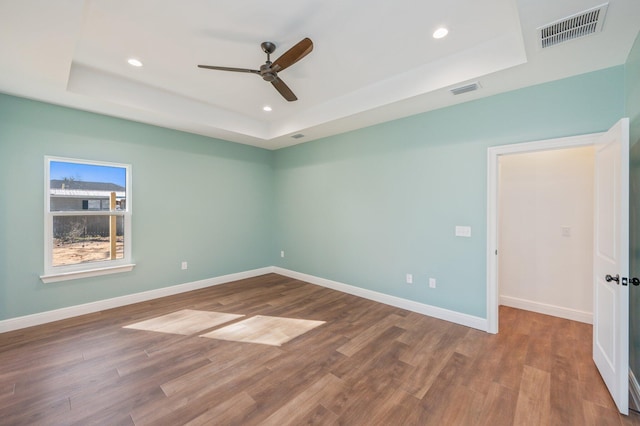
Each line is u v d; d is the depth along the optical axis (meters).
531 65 2.34
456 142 3.20
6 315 2.97
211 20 2.18
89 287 3.50
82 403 1.88
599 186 2.26
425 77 2.86
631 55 2.12
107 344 2.68
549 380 2.13
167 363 2.37
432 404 1.89
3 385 2.06
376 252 3.99
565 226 3.32
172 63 2.84
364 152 4.12
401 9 2.04
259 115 4.43
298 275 5.19
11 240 3.00
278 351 2.57
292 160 5.30
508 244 3.69
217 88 3.43
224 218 4.93
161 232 4.14
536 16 1.78
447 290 3.28
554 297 3.39
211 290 4.48
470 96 2.97
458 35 2.36
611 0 1.63
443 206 3.31
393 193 3.78
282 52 2.63
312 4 2.00
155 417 1.76
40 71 2.51
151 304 3.81
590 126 2.44
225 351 2.57
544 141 2.63
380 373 2.24
